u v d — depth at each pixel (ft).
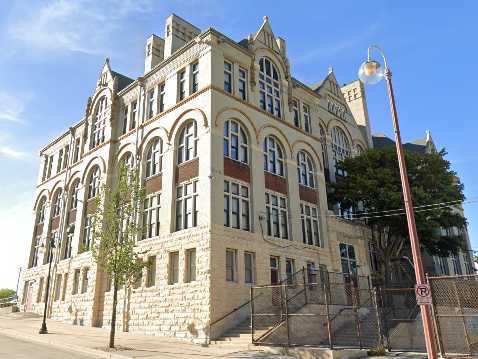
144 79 105.81
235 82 91.76
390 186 104.99
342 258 107.24
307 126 113.39
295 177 100.17
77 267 106.01
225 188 81.56
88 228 109.19
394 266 123.44
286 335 62.64
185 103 89.66
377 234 121.49
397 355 53.88
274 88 104.68
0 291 203.82
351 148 137.90
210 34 88.79
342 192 112.37
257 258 81.25
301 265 91.30
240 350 58.18
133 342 65.67
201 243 74.23
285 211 94.79
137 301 82.89
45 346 60.80
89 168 115.85
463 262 161.07
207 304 69.15
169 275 78.64
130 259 63.87
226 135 86.02
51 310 111.45
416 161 109.29
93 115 123.75
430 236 105.40
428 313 36.47
